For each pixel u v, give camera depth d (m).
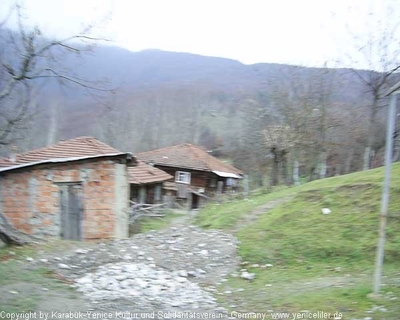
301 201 14.64
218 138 48.44
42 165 13.48
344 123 30.66
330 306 6.82
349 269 9.73
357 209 12.87
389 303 6.80
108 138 36.00
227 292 8.33
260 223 13.66
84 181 14.00
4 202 13.22
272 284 8.88
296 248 11.25
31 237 13.17
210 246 12.23
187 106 50.03
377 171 16.56
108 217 14.16
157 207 22.58
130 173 24.41
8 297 6.83
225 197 26.03
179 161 36.25
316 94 30.22
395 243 10.62
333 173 33.38
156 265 10.36
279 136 30.50
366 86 26.58
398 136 22.83
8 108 12.93
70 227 13.76
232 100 50.41
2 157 15.23
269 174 35.41
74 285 8.09
